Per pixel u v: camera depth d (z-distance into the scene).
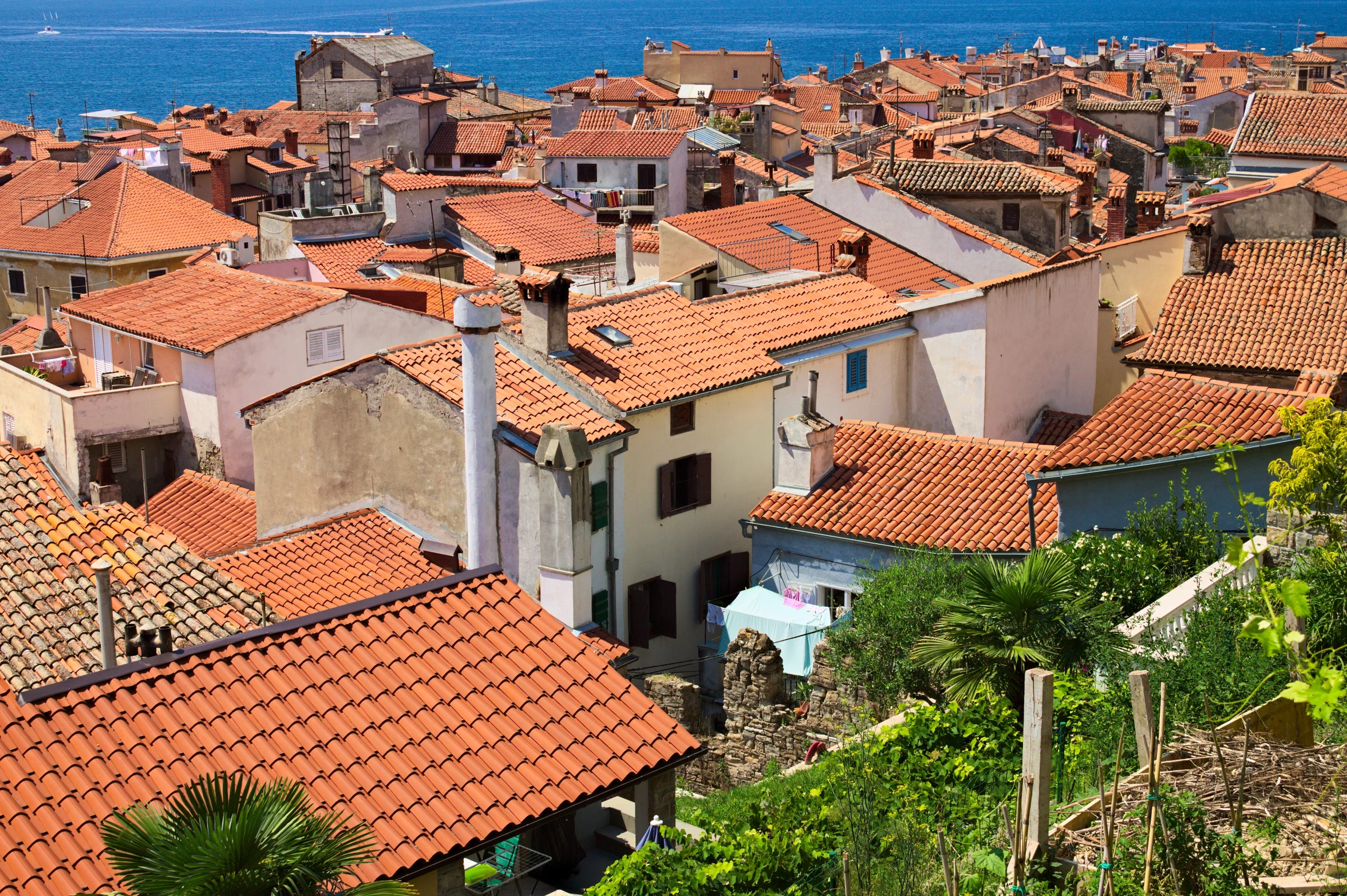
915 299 40.94
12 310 70.44
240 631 22.59
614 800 19.91
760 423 35.78
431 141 108.50
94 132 113.25
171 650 19.47
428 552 30.98
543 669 19.44
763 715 25.38
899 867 15.45
